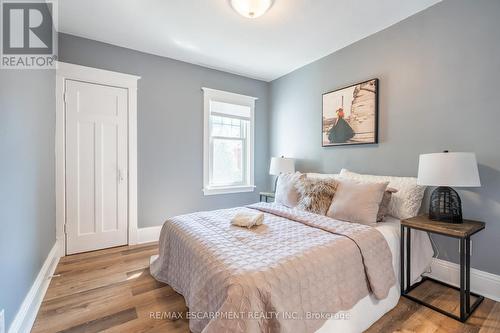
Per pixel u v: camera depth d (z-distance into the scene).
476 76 1.89
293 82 3.68
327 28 2.48
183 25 2.45
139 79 3.04
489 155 1.84
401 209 2.09
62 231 2.62
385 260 1.69
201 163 3.54
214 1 2.07
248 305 1.06
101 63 2.80
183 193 3.39
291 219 2.11
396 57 2.39
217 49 2.98
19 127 1.49
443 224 1.74
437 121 2.12
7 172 1.28
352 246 1.54
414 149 2.27
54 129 2.50
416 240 2.00
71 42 2.64
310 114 3.41
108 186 2.89
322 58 3.20
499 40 1.79
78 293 1.92
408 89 2.30
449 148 2.05
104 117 2.84
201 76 3.50
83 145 2.74
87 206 2.78
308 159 3.45
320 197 2.28
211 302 1.23
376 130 2.55
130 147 2.98
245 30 2.54
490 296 1.83
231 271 1.19
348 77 2.86
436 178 1.73
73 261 2.52
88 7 2.16
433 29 2.12
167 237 2.04
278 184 2.88
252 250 1.42
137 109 3.03
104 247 2.88
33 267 1.71
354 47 2.79
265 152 4.21
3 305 1.20
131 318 1.62
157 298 1.85
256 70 3.68
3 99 1.25
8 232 1.27
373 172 2.62
